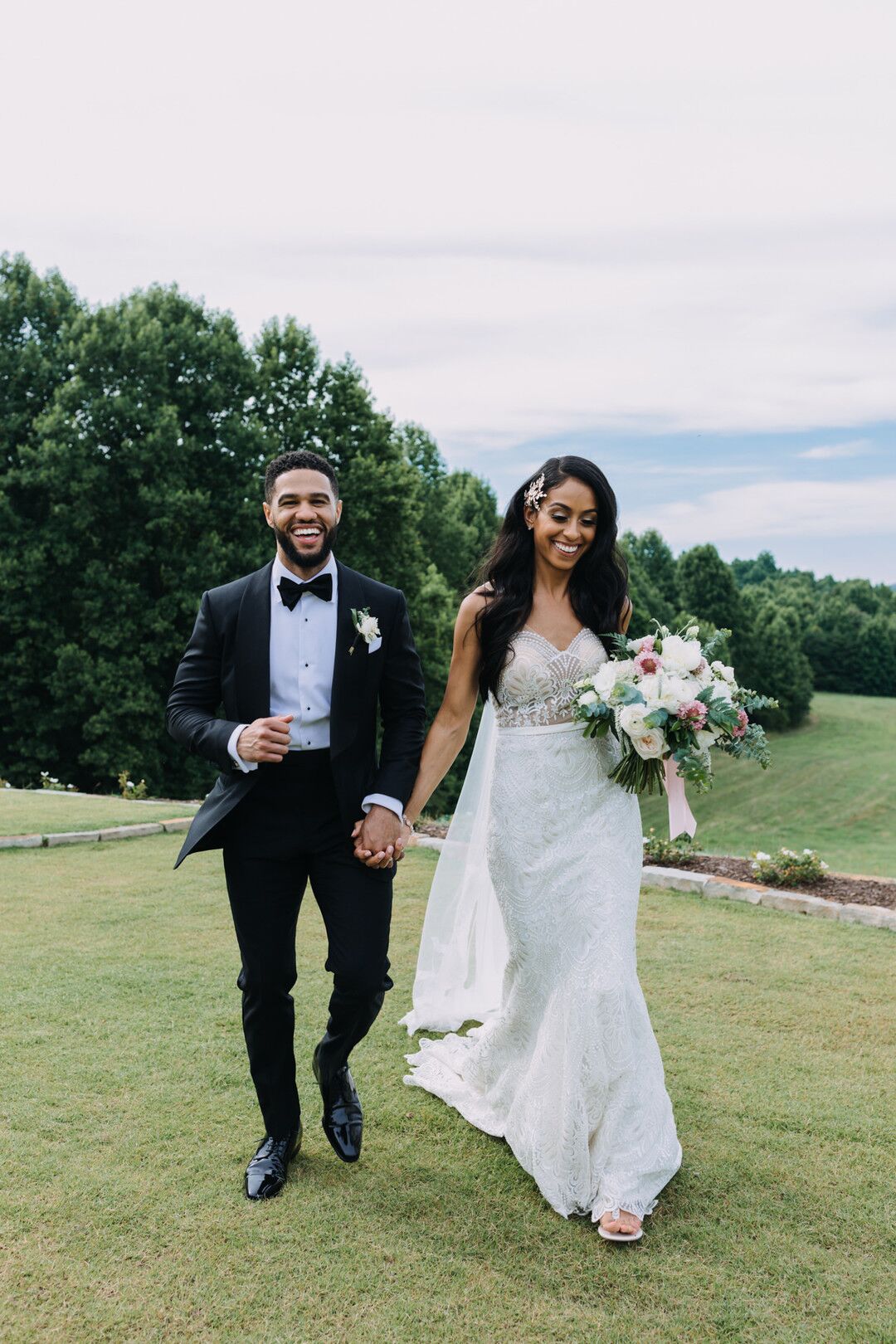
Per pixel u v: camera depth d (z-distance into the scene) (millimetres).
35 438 20750
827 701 62281
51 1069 3654
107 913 5727
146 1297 2414
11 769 20797
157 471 20766
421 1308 2393
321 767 2938
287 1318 2348
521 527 3365
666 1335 2318
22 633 20953
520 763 3176
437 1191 2947
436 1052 3875
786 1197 2924
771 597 86688
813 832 32625
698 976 4797
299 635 2920
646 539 58969
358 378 24656
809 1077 3721
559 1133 2873
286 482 2873
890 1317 2393
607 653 3328
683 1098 3547
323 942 5281
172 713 3002
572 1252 2650
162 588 21719
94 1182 2916
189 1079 3607
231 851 2961
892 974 4836
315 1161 3113
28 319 21969
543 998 3109
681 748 2943
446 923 4219
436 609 25484
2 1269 2510
